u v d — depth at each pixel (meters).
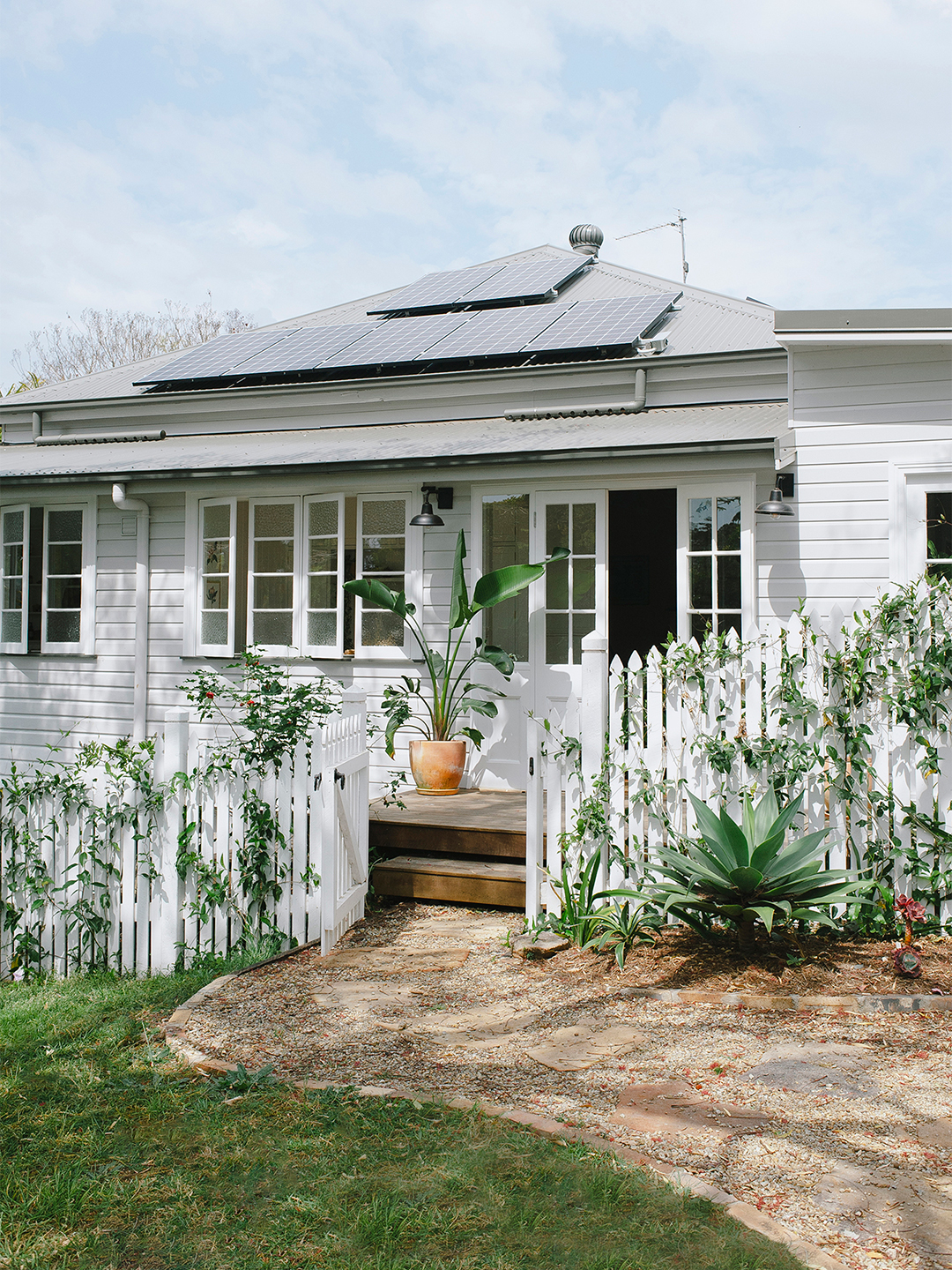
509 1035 4.38
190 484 9.18
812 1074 3.81
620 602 13.70
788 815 4.99
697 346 9.73
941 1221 2.81
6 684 10.96
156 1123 3.58
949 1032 4.22
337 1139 3.37
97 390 12.24
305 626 9.51
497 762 8.77
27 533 10.74
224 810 5.97
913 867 5.30
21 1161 3.32
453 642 9.04
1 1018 5.03
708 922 5.37
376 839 7.17
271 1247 2.77
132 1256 2.75
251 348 12.05
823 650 5.45
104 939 6.15
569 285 12.56
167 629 10.19
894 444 7.73
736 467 7.48
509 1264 2.64
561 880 5.71
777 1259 2.62
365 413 10.52
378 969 5.38
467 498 9.05
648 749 5.59
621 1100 3.65
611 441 7.80
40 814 6.31
